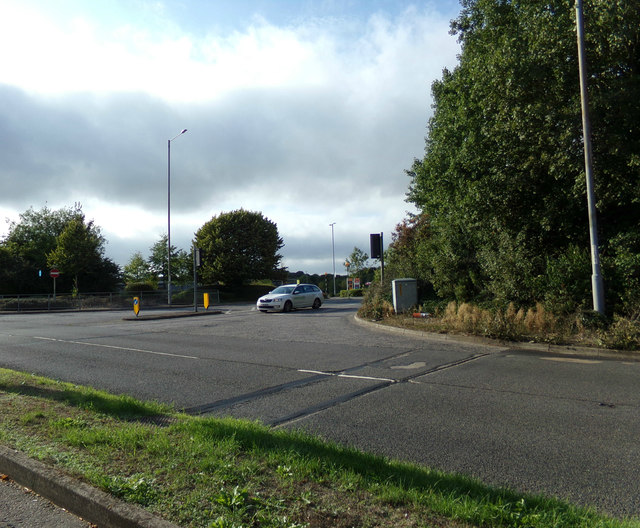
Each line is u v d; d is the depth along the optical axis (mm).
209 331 17203
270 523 3139
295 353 11672
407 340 13906
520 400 6996
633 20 12336
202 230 57188
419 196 29234
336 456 4285
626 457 4750
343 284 79562
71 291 51625
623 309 13180
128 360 10820
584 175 13953
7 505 3846
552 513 3283
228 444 4520
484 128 16406
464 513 3203
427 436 5441
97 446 4559
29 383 7398
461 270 20250
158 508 3359
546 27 13906
